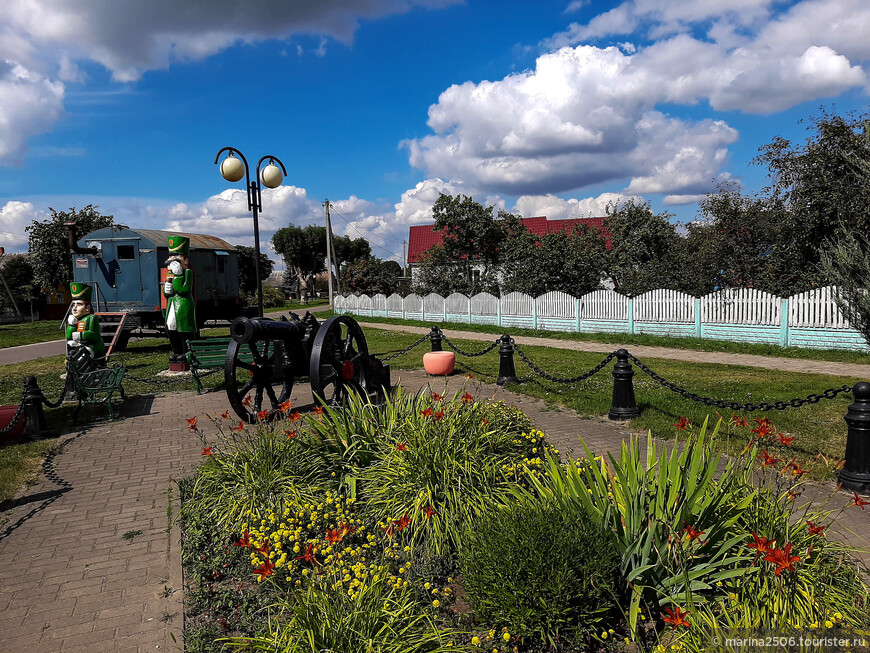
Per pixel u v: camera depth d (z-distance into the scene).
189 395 9.95
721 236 17.17
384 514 3.93
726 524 3.03
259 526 3.95
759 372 10.80
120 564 3.93
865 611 2.83
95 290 16.69
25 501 5.12
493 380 10.49
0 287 35.84
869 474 4.64
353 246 77.12
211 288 18.86
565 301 19.39
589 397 8.46
